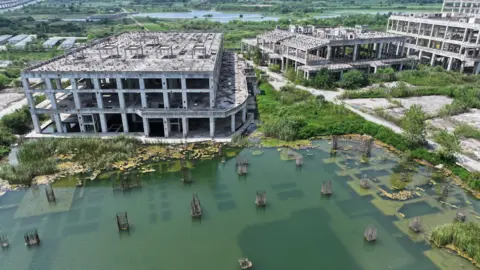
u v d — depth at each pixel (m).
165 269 41.50
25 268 41.62
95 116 74.19
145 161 64.50
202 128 77.50
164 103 71.75
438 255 42.97
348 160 65.31
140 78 68.75
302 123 76.38
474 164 61.56
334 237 46.38
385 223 48.59
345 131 75.69
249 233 47.25
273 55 128.12
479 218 49.16
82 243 45.25
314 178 59.78
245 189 57.06
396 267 41.50
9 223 48.44
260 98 96.19
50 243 45.16
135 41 107.38
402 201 53.19
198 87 85.88
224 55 126.50
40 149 64.62
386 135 71.88
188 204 53.34
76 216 50.19
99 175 60.00
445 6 174.62
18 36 179.75
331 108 85.50
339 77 113.31
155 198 54.75
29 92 69.56
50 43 161.50
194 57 83.44
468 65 126.44
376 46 128.88
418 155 64.94
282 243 45.41
